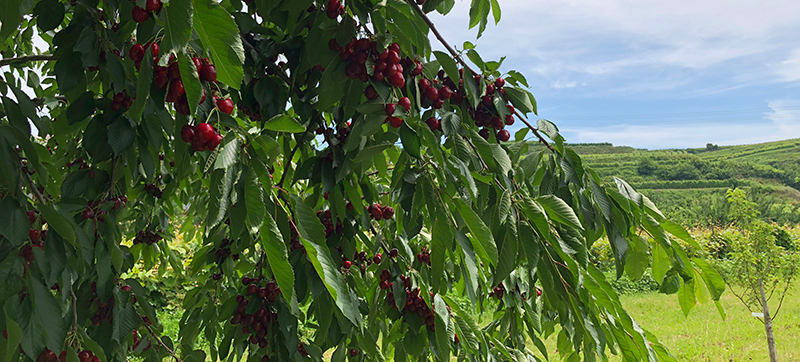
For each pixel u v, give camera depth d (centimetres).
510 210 153
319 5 163
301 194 296
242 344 240
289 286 105
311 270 165
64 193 169
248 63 179
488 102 197
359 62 151
